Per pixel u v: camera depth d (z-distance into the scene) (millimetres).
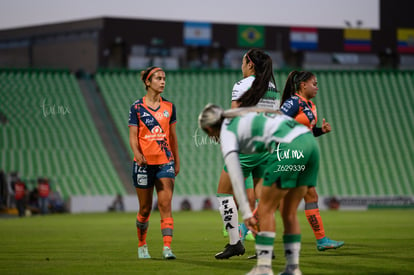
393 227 44719
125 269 19234
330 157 115188
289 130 16656
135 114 23312
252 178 24109
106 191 102750
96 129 116250
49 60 162500
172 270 18875
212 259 22359
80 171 106188
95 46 152625
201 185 106125
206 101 124062
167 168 23062
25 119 115312
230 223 22109
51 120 116188
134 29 144625
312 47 150250
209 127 16844
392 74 133750
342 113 123625
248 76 22750
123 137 114562
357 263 20391
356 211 89812
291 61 149875
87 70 154500
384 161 115188
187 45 146375
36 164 106125
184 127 117250
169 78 129375
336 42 151250
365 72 133500
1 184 82938
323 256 22938
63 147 110625
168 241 22641
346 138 118938
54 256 23906
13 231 42469
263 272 16562
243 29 148000
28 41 166250
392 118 123500
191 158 111312
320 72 132750
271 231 16688
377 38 152750
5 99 119375
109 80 128750
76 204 91188
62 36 160250
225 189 22125
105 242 31844
